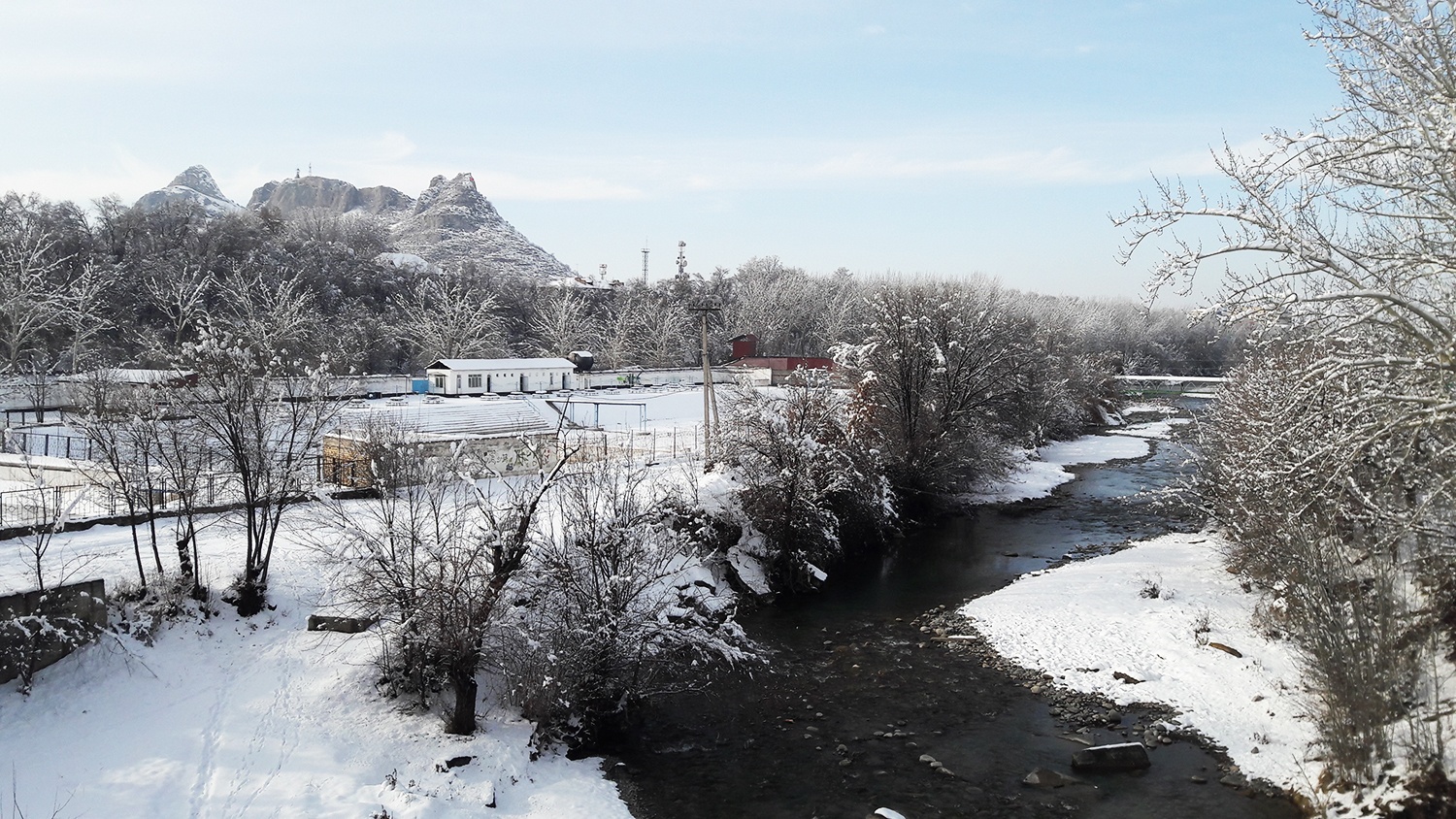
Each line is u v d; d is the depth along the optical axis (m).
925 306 53.78
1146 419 95.19
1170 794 18.39
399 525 22.19
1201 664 24.20
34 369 63.12
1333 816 16.45
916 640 28.39
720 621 29.61
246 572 24.52
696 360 112.31
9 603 19.45
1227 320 15.10
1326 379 15.33
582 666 20.52
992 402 55.84
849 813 18.05
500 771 18.81
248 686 21.02
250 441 24.84
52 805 15.95
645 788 19.14
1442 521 18.14
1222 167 15.10
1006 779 19.30
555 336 105.00
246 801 16.70
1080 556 38.62
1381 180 14.89
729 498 36.03
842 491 38.78
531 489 22.00
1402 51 14.43
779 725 22.27
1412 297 17.03
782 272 157.12
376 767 18.41
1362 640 17.34
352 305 102.31
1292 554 20.27
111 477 28.45
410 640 20.58
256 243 103.88
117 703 19.80
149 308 84.06
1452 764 16.00
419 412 53.19
